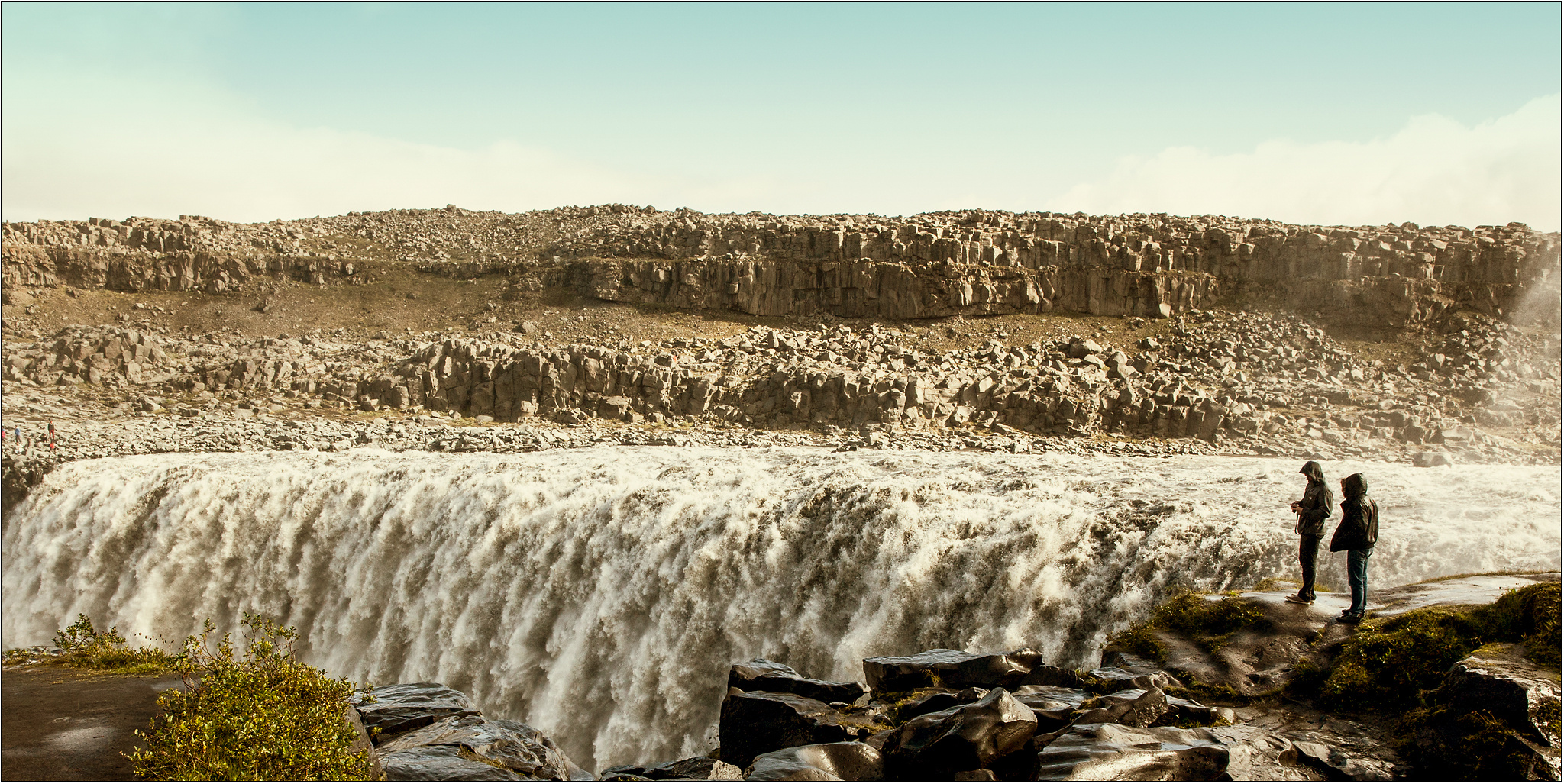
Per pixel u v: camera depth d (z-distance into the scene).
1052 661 29.69
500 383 81.56
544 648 42.72
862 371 79.31
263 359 91.94
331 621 49.75
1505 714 14.97
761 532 38.28
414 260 123.94
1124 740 14.70
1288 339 85.50
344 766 15.16
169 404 85.25
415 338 101.56
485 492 47.34
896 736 16.05
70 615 55.69
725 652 37.69
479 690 43.78
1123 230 100.94
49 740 17.80
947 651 20.16
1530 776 14.24
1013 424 73.19
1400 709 16.77
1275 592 21.66
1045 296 95.25
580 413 78.88
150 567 54.19
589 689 40.03
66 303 116.19
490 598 44.41
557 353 82.12
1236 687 18.05
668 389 79.94
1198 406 68.75
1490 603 18.38
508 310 107.94
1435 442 64.38
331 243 135.38
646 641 38.66
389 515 49.34
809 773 14.82
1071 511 33.38
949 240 97.75
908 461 51.28
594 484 46.28
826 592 36.44
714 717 37.06
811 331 96.88
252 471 56.59
